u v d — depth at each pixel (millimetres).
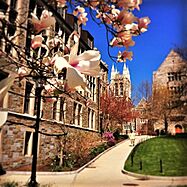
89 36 24609
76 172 13086
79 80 1112
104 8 1467
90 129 24969
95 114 28344
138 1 1356
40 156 14469
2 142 11609
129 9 1396
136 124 49094
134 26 1458
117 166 16109
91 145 19328
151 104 35562
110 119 37719
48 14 1474
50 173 11773
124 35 1474
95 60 1176
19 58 1482
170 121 31828
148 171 12195
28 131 13398
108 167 15562
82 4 1478
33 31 1483
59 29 2076
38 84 1713
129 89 42656
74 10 1541
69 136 15570
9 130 12070
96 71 1175
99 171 14094
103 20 1489
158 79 28625
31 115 13570
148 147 18453
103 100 34688
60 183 9445
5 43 1383
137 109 42656
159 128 35625
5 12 1400
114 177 11805
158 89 28641
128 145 29375
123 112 40656
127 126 49781
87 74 1173
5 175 7180
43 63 1558
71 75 1104
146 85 37344
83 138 17266
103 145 24391
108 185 9680
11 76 1150
